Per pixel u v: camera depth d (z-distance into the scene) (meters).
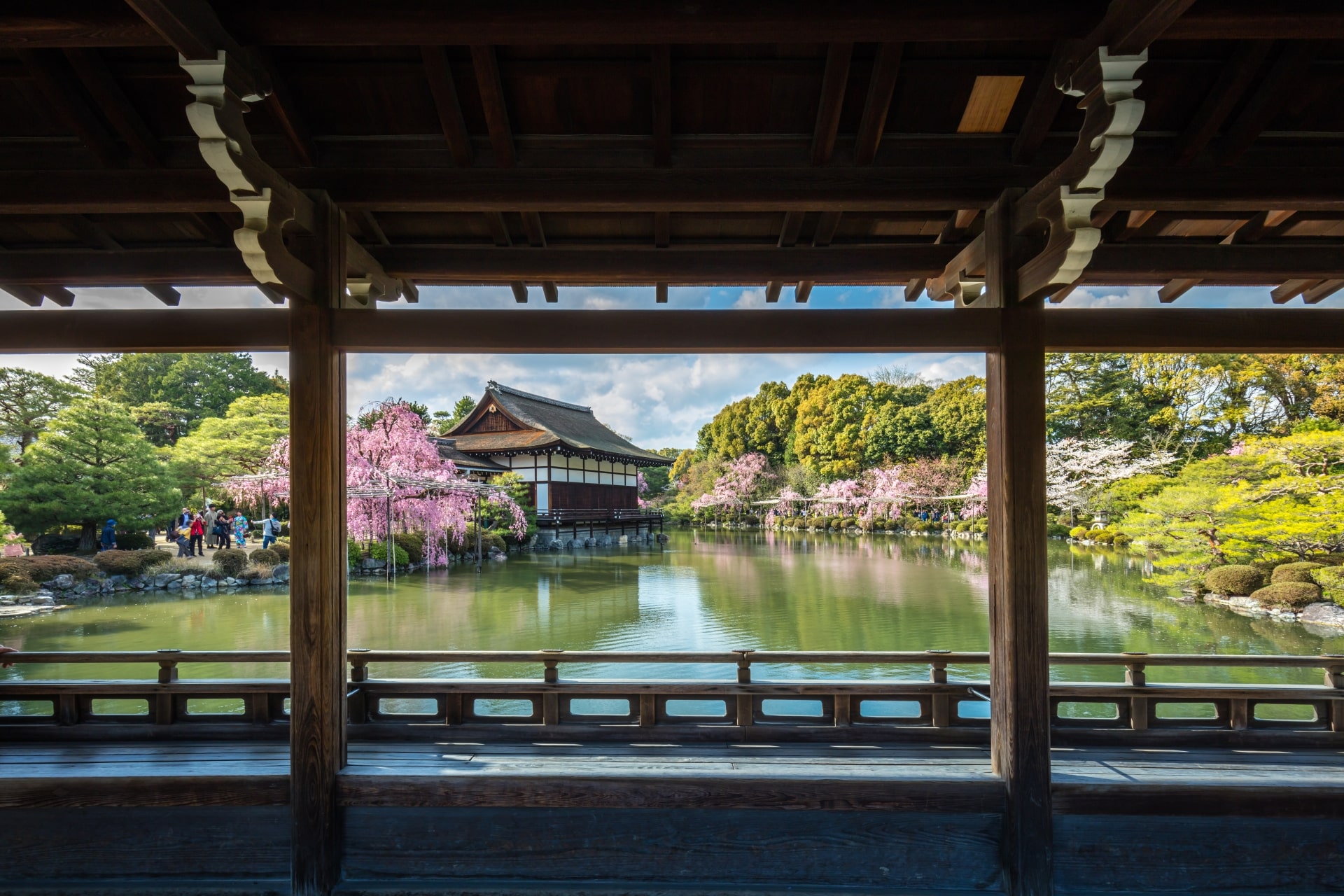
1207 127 2.71
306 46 2.48
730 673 7.37
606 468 30.56
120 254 3.46
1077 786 2.80
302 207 2.67
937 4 2.14
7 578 12.96
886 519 28.08
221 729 3.46
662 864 2.89
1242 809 2.80
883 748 3.37
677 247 3.59
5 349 2.77
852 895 2.81
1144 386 18.08
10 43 2.05
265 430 21.58
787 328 2.86
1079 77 2.19
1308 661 3.48
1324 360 13.52
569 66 2.72
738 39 2.23
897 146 2.95
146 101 2.80
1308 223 3.44
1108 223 3.51
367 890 2.84
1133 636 9.13
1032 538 2.75
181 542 17.33
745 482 35.72
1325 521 10.29
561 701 3.61
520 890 2.85
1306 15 2.03
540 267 3.56
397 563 17.16
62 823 2.91
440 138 2.96
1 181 2.82
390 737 3.50
